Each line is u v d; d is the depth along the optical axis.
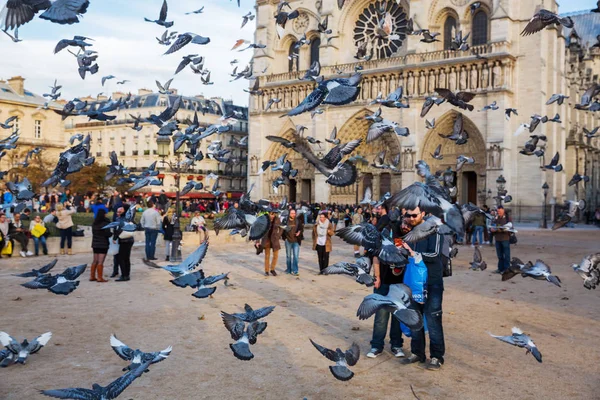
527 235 58.69
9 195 41.84
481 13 79.75
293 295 22.05
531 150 24.00
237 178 121.94
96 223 24.67
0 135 104.44
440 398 11.13
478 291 23.23
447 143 80.38
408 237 10.30
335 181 9.96
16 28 7.34
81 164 16.56
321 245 28.12
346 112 86.94
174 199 84.44
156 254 36.50
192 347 14.46
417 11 82.69
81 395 6.41
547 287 24.44
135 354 8.36
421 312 13.34
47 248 35.16
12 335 15.34
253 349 14.34
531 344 9.43
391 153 84.50
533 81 76.00
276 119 95.00
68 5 7.51
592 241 50.75
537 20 14.66
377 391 11.51
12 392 11.08
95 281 24.91
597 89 20.08
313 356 13.80
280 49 97.75
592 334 16.19
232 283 24.95
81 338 15.19
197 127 19.75
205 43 15.02
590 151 103.50
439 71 79.62
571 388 11.74
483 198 76.12
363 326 16.94
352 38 91.25
